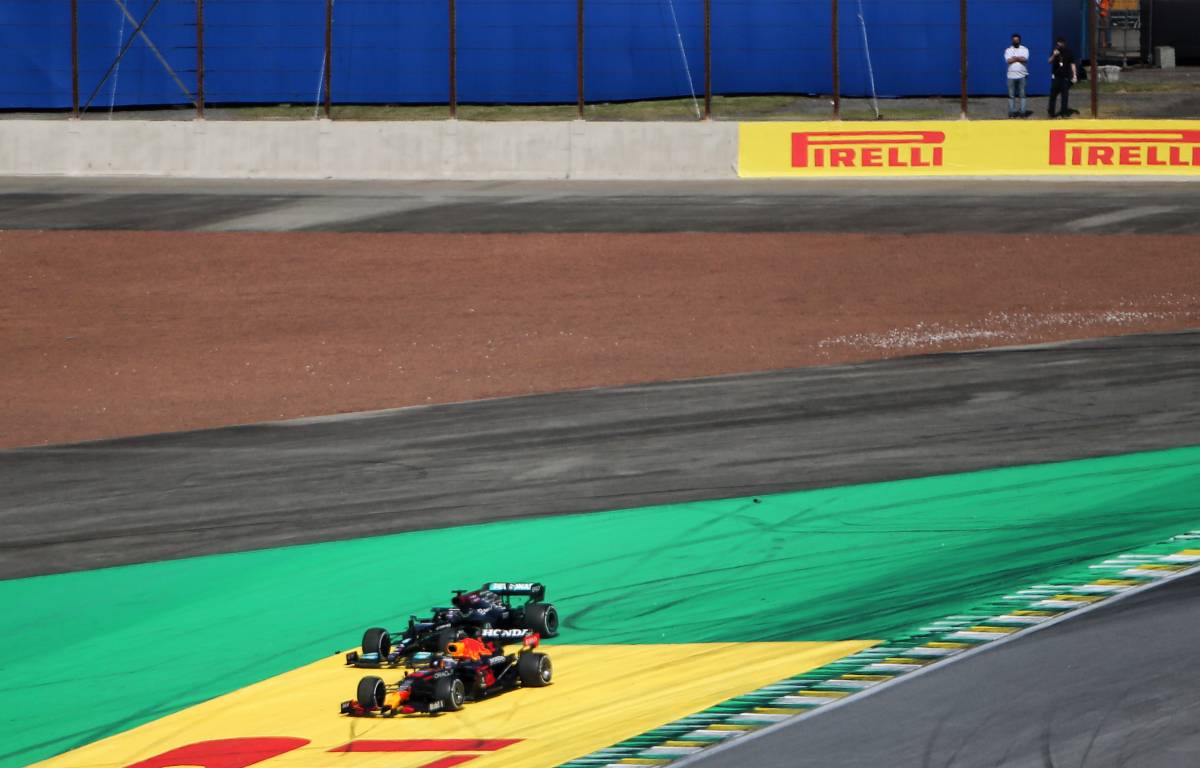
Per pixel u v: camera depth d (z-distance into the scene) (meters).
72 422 87.62
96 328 107.31
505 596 51.81
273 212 136.38
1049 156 141.38
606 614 52.81
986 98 165.12
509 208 135.62
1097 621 43.84
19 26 162.75
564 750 38.16
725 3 159.62
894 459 71.62
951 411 79.88
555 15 161.50
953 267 112.81
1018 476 67.25
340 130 151.38
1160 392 81.06
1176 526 56.44
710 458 73.69
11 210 138.50
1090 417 77.12
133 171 153.75
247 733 43.34
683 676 44.28
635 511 65.88
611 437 78.50
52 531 68.62
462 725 41.88
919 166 143.38
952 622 46.12
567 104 163.75
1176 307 100.88
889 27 157.88
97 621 56.78
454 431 81.44
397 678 47.19
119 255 123.94
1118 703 36.34
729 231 124.94
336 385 92.50
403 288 113.38
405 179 150.38
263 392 91.81
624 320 103.69
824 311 104.00
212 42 163.00
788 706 39.66
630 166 147.62
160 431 84.94
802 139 145.12
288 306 110.31
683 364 93.31
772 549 59.22
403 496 70.50
